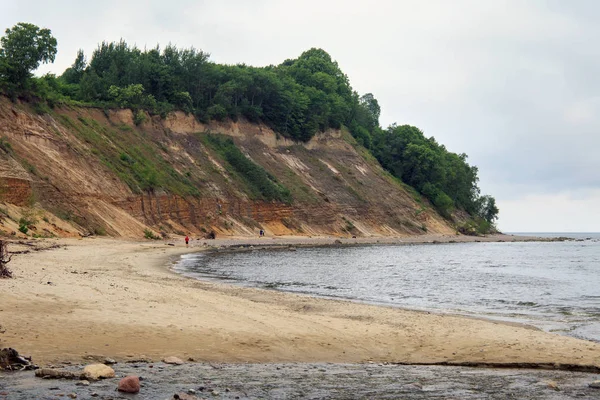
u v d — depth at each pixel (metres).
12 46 72.75
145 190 81.12
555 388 11.02
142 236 71.81
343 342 15.50
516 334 17.09
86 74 101.94
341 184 128.75
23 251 37.25
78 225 62.12
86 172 72.25
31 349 12.05
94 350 12.52
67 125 78.50
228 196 98.69
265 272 42.03
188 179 94.25
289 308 21.70
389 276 42.47
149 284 25.19
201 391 9.81
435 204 159.75
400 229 132.12
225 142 113.25
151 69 112.50
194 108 113.75
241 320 17.33
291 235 103.94
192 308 18.77
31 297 17.34
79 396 8.94
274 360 13.22
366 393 10.29
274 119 129.75
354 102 177.00
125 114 96.44
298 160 127.69
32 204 56.81
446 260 67.12
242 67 143.50
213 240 81.19
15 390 9.13
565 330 18.59
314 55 189.12
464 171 183.00
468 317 21.17
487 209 191.00
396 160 164.00
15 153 62.16
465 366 13.38
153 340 13.84
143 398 9.09
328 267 49.66
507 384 11.33
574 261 68.94
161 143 98.19
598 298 29.02
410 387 10.87
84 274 27.33
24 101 73.31
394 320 19.41
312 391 10.29
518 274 46.66
